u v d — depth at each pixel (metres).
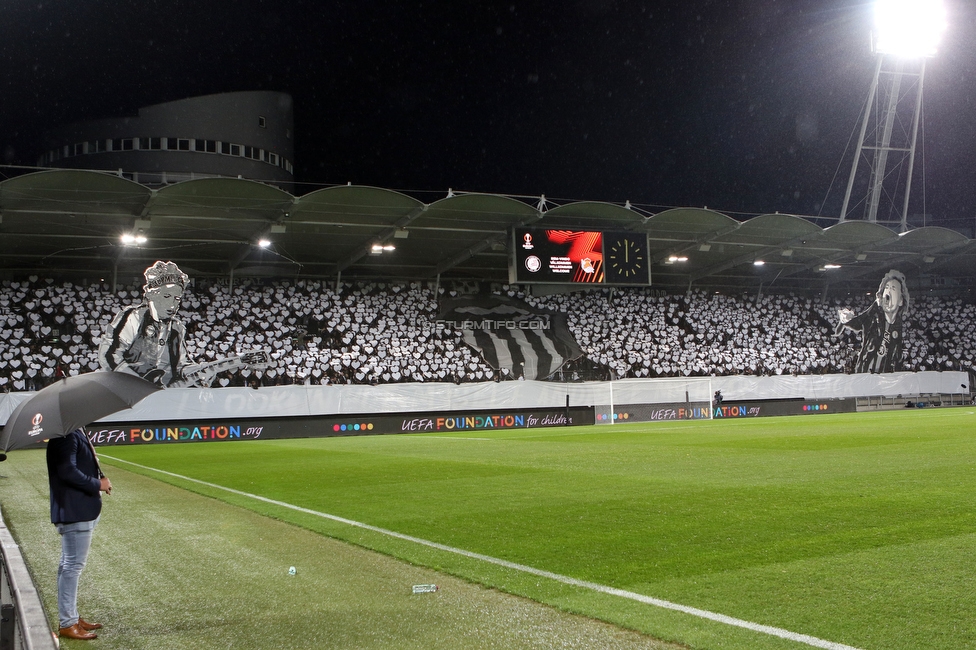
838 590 5.38
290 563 7.07
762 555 6.51
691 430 25.12
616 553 6.87
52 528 9.58
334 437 30.05
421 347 37.66
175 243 33.53
